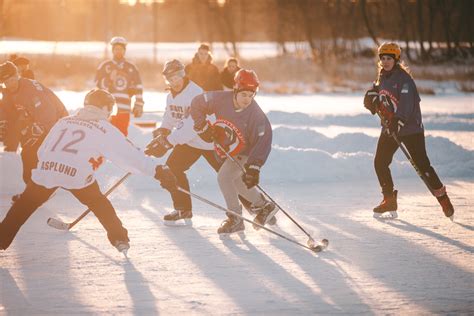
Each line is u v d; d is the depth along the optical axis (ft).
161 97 155.53
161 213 50.24
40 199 37.01
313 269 36.40
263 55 302.25
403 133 48.37
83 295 31.71
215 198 55.62
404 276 35.19
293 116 110.42
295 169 64.28
